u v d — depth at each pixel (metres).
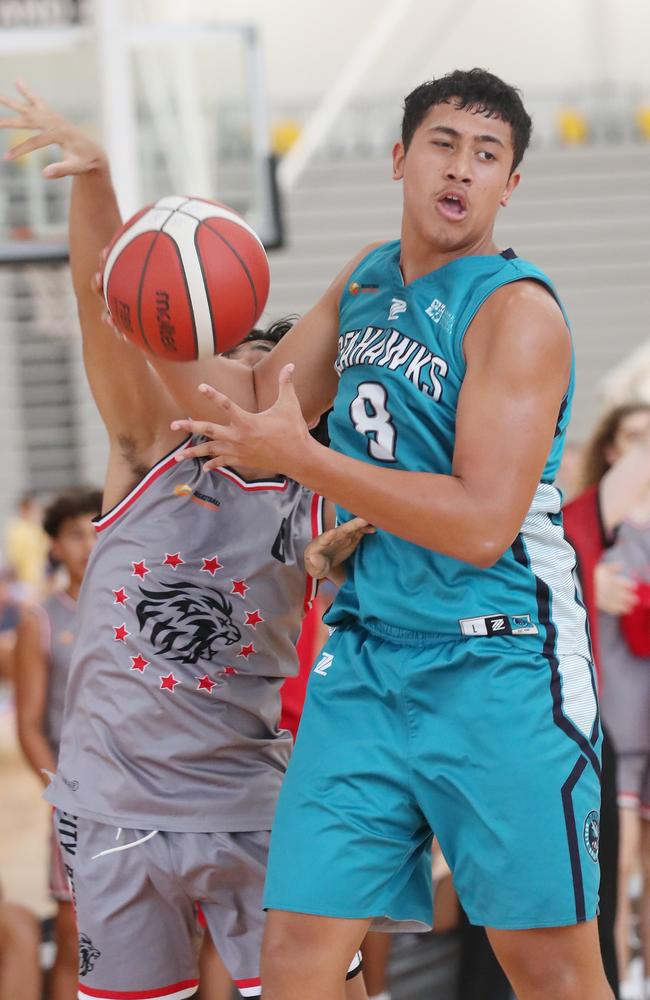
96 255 5.13
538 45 26.25
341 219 22.69
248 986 5.16
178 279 4.31
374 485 3.98
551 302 4.27
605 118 24.83
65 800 5.20
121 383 5.17
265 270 4.52
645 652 8.41
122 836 5.09
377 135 23.86
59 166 4.94
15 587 18.70
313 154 23.41
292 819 4.42
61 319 17.44
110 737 5.16
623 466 7.44
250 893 5.19
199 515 5.23
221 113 13.73
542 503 4.49
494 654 4.28
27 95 5.00
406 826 4.43
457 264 4.41
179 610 5.17
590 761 4.33
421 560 4.36
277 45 25.33
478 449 4.06
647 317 22.91
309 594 5.50
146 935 5.12
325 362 5.02
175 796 5.12
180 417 5.30
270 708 5.42
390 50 25.62
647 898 8.34
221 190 13.71
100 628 5.20
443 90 4.29
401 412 4.39
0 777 16.19
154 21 20.12
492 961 7.00
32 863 12.26
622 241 23.25
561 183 23.66
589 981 4.29
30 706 8.18
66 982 7.31
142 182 13.69
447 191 4.29
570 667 4.40
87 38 12.59
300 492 5.38
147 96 13.63
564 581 4.51
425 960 7.59
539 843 4.20
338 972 4.32
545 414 4.11
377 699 4.45
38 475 20.84
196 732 5.18
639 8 26.30
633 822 8.44
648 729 8.41
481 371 4.18
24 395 20.73
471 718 4.27
